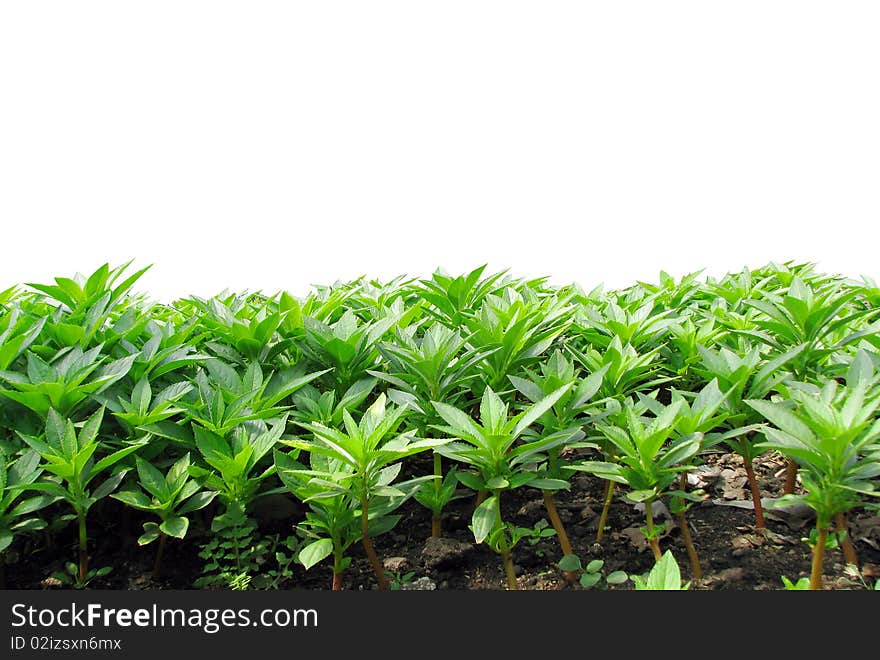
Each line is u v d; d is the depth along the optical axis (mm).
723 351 863
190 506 771
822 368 921
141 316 985
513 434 724
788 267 1449
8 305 1100
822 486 686
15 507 761
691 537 822
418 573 793
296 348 994
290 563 812
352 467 727
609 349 862
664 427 708
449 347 855
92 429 781
